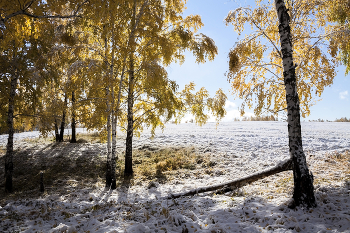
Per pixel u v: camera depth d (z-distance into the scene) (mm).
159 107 10016
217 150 14242
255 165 10680
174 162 12125
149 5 9211
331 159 9594
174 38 9945
